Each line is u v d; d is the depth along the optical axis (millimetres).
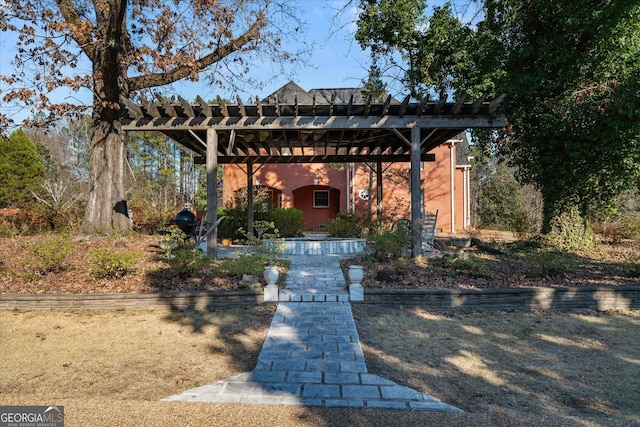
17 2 7566
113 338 4312
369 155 12172
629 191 13945
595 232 11844
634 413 2758
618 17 8453
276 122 7785
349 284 5629
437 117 7711
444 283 5879
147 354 3869
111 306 5277
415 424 2533
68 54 8258
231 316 5016
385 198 17672
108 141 9023
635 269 6328
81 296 5273
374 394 3018
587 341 4219
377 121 7734
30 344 4141
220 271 6285
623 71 8883
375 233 10164
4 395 2979
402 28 12539
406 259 7301
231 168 17719
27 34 7773
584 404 2906
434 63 12352
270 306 5367
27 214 11742
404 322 4785
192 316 5039
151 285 5797
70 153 30031
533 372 3473
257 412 2701
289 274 7004
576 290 5355
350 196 17578
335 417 2631
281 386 3146
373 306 5363
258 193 16609
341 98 18609
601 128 8727
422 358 3762
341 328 4508
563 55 9359
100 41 7785
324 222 19891
